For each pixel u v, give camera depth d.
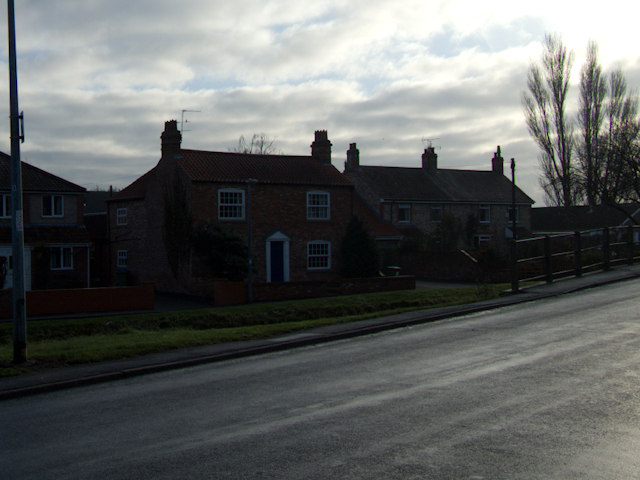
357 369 12.20
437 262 41.06
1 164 36.22
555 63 54.28
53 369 13.24
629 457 6.84
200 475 6.75
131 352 14.63
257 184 37.53
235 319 25.30
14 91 13.69
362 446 7.47
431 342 14.95
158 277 38.34
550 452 7.05
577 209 66.06
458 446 7.34
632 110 50.19
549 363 11.70
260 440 7.89
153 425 8.87
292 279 38.62
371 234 42.84
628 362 11.43
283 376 11.93
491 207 56.91
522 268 30.50
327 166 42.28
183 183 35.91
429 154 58.06
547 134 55.06
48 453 7.76
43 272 34.97
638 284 23.56
